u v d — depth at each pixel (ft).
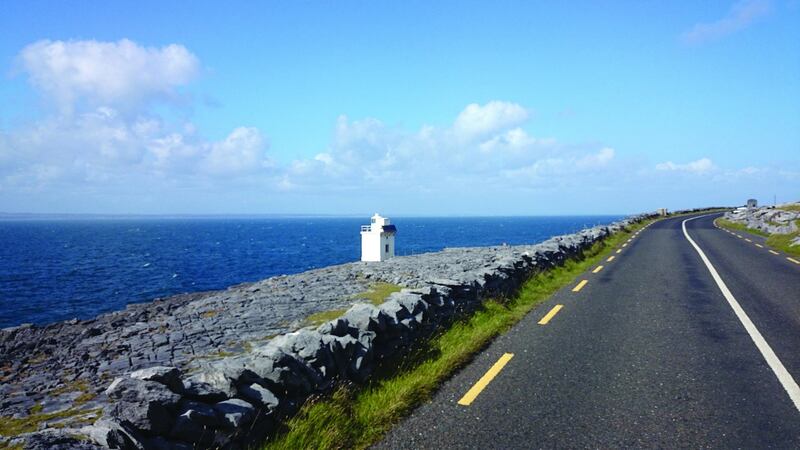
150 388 14.60
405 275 65.92
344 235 590.96
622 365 25.23
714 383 22.52
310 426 17.78
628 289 48.26
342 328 23.80
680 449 16.56
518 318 36.35
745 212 200.13
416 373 24.47
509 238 417.28
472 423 18.67
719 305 40.01
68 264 239.50
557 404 20.34
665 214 257.75
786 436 17.37
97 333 60.23
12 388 29.09
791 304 40.27
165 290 155.84
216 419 15.48
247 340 37.42
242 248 355.77
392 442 17.35
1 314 118.73
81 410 24.63
